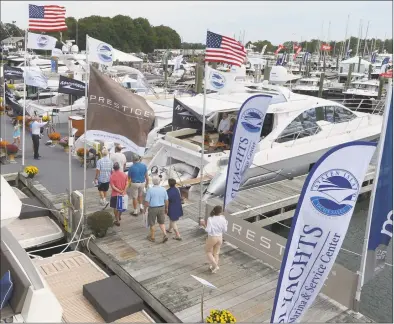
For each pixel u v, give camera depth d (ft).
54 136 54.03
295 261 17.78
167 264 26.48
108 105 29.27
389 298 28.30
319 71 165.17
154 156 43.88
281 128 41.86
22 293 14.90
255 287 24.30
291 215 38.11
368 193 47.88
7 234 17.10
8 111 71.82
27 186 40.78
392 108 18.69
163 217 28.68
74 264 26.86
